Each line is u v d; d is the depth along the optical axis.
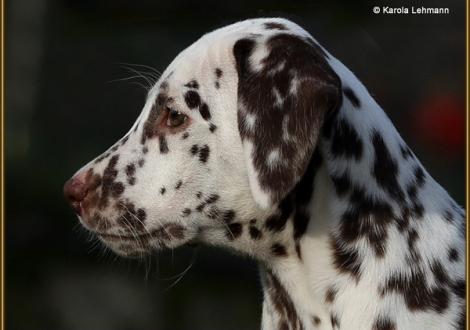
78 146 25.02
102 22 25.34
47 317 22.98
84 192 9.81
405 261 9.08
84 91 25.36
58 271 23.39
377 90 25.02
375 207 9.20
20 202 23.55
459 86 26.12
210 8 22.91
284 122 8.65
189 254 22.64
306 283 9.44
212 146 9.35
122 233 9.68
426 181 9.59
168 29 24.34
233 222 9.52
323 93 8.51
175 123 9.48
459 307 9.06
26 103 25.56
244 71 9.04
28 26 26.09
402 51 25.36
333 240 9.23
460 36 25.42
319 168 9.26
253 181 8.71
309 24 22.92
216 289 23.09
